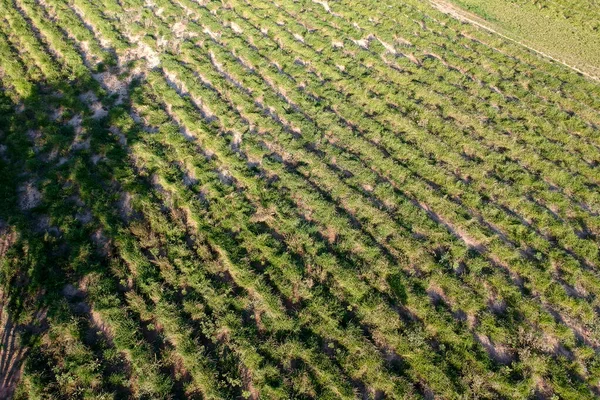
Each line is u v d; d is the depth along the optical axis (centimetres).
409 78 2717
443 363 1564
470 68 2897
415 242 1897
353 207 2017
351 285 1738
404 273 1806
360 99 2545
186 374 1514
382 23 3183
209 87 2500
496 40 3238
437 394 1507
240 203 1956
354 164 2172
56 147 2112
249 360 1531
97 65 2528
